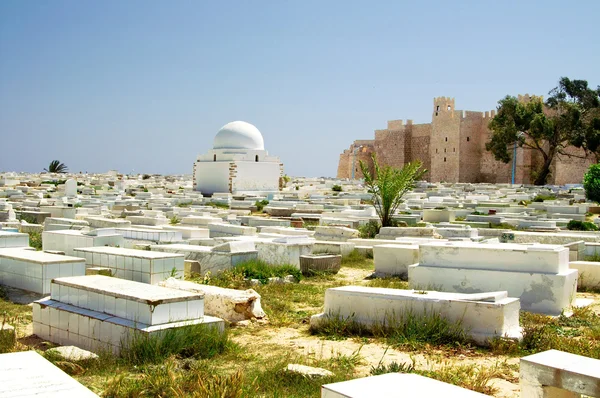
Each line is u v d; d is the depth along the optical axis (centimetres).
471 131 7975
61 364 625
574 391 447
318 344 755
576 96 6562
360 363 666
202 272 1242
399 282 1198
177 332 678
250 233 1655
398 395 378
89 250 1168
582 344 731
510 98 6588
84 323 738
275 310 940
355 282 1226
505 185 5897
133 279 1082
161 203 3219
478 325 746
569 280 960
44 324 801
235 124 4756
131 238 1512
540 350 709
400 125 8712
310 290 1116
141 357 648
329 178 8306
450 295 792
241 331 823
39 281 1007
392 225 2164
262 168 4553
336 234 1758
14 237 1277
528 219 2325
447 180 7931
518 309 777
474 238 1625
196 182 4700
